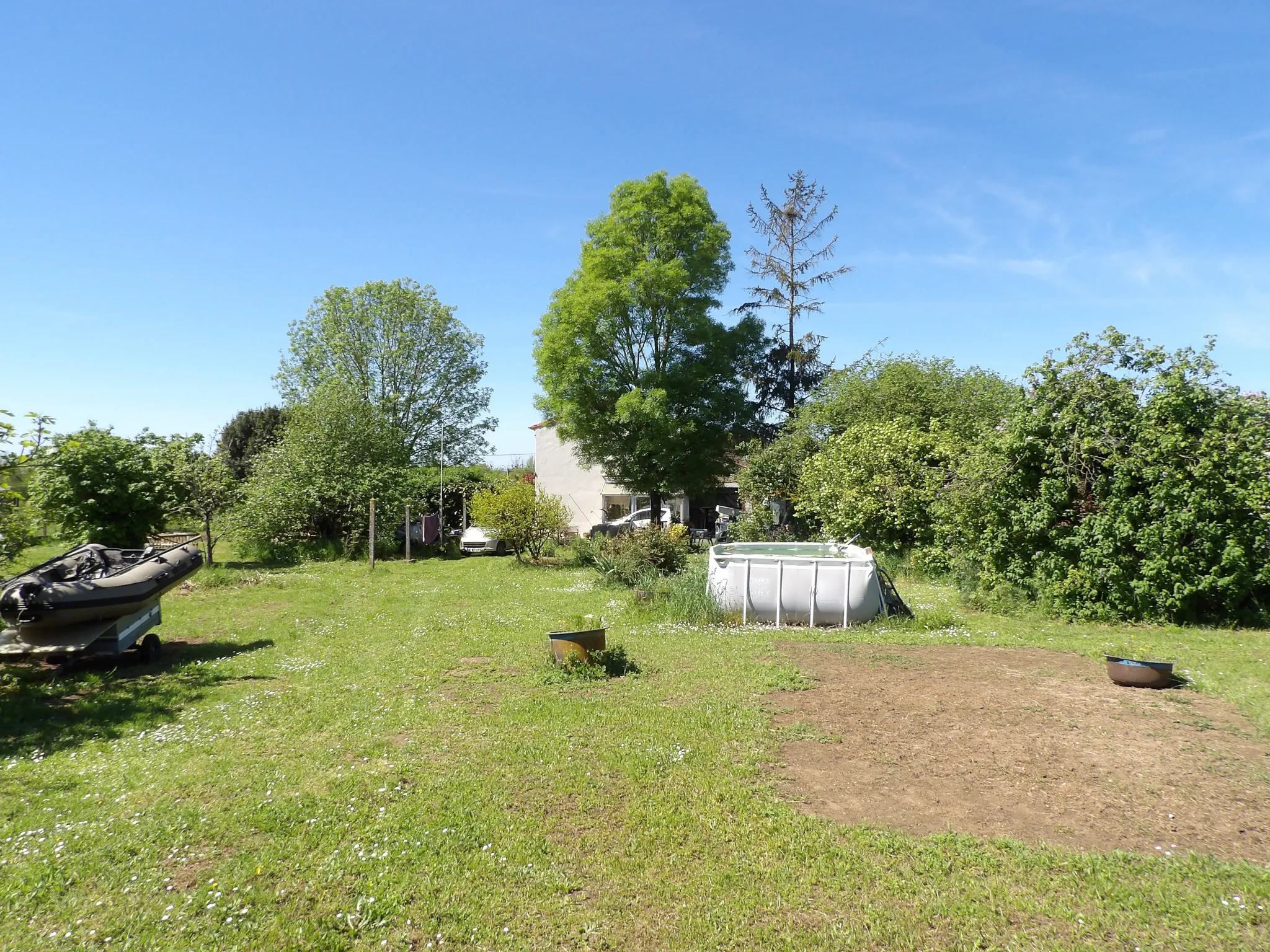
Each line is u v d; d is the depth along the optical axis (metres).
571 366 24.83
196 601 14.85
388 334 40.28
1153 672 7.42
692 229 26.08
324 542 25.44
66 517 16.77
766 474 25.11
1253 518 10.88
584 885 4.09
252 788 5.30
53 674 8.62
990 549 13.05
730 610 11.81
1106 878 4.05
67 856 4.31
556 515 23.08
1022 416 12.77
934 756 5.78
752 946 3.58
